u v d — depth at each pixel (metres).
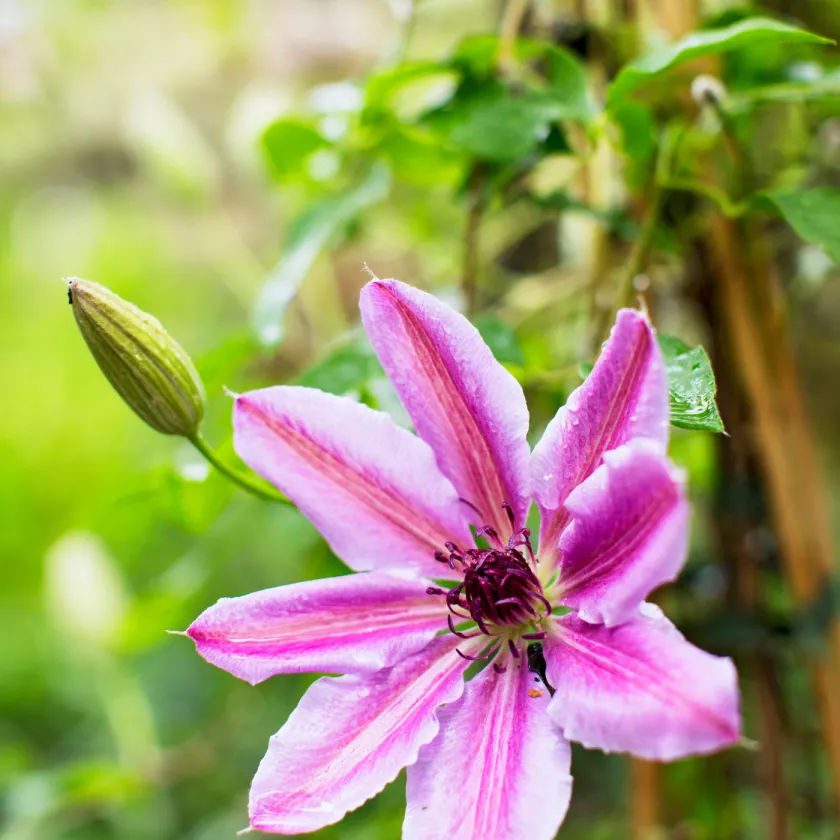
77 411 1.79
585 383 0.61
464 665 0.63
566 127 0.76
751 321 0.72
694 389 0.63
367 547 0.63
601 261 0.76
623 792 0.89
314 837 0.94
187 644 1.36
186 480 0.71
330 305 1.00
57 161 1.91
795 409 0.73
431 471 0.63
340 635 0.62
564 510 0.63
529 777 0.60
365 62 1.29
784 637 0.74
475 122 0.71
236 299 1.75
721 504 0.76
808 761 0.80
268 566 1.26
